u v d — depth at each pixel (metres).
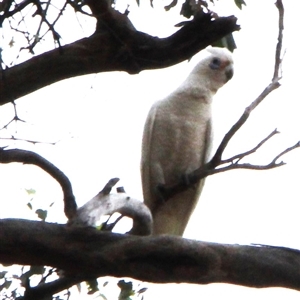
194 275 6.08
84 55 7.86
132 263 6.05
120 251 6.01
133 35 7.95
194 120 14.60
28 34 7.41
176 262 6.09
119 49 7.94
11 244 5.88
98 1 7.62
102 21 7.80
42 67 7.73
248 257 6.16
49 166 6.75
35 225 5.98
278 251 6.29
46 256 5.97
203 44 8.04
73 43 7.90
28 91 7.79
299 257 6.29
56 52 7.76
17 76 7.64
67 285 6.93
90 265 6.01
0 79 7.57
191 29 7.95
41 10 7.18
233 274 6.15
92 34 8.02
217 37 8.02
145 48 8.00
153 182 14.53
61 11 7.01
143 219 7.15
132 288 8.38
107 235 6.11
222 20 7.93
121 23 7.87
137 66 8.08
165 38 8.03
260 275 6.18
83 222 6.22
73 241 6.01
